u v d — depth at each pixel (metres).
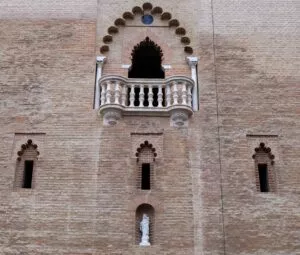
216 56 23.66
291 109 22.59
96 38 24.05
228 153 21.62
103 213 20.42
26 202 20.62
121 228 20.19
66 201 20.64
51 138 21.86
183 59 23.77
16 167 21.48
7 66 23.36
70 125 22.11
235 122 22.23
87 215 20.39
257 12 24.70
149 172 21.53
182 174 21.17
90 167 21.30
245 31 24.23
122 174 21.19
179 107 21.98
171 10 24.67
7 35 24.02
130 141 21.84
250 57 23.66
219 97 22.73
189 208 20.56
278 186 21.11
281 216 20.48
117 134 21.92
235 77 23.19
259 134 22.05
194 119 22.27
